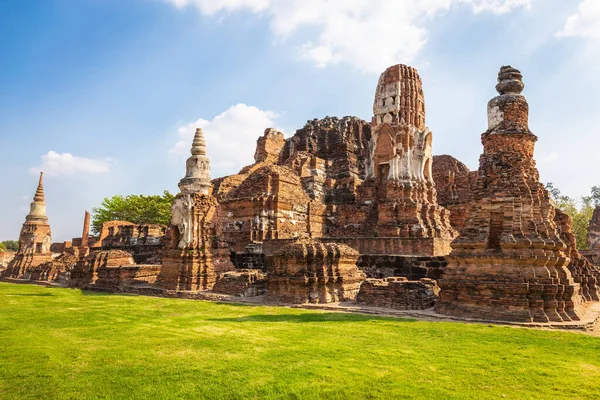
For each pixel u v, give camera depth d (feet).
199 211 100.58
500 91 68.39
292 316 61.21
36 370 33.78
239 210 132.36
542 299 55.93
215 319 59.11
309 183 161.48
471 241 61.82
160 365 35.17
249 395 28.50
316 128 201.98
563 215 89.45
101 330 50.70
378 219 117.60
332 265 77.36
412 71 129.29
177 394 28.68
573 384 31.04
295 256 76.59
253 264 119.14
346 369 33.83
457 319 57.72
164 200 243.19
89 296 91.81
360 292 72.64
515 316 55.21
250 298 82.79
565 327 52.39
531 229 59.98
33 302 79.15
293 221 132.98
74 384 30.60
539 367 34.88
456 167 172.96
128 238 174.91
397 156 121.60
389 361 36.19
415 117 126.52
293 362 35.86
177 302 80.48
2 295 90.84
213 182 169.78
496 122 66.39
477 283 59.11
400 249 105.50
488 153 65.87
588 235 180.55
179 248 98.73
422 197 118.21
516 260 57.72
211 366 34.73
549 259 57.36
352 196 159.43
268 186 131.75
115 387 30.04
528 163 64.95
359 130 198.39
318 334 47.60
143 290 98.73
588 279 88.12
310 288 75.56
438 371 33.68
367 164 136.67
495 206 62.08
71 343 43.29
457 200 160.86
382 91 129.18
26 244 168.96
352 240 112.16
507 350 40.19
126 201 251.80
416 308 65.10
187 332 49.24
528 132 64.95
